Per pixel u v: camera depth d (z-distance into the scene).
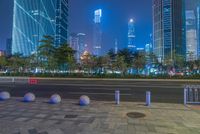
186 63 59.03
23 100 14.50
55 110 11.48
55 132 7.77
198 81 36.50
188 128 8.30
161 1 134.75
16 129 8.10
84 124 8.80
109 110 11.51
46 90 21.53
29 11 147.38
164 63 61.12
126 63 54.31
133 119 9.62
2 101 14.23
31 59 60.84
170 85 27.62
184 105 13.08
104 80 40.09
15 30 146.62
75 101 14.34
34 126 8.50
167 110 11.55
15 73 58.56
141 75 47.47
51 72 58.31
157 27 139.62
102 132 7.78
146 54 58.75
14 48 146.25
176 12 131.25
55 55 57.56
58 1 155.12
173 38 129.38
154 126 8.55
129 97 16.89
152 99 15.95
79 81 36.84
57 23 153.88
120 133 7.68
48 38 59.09
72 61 58.28
